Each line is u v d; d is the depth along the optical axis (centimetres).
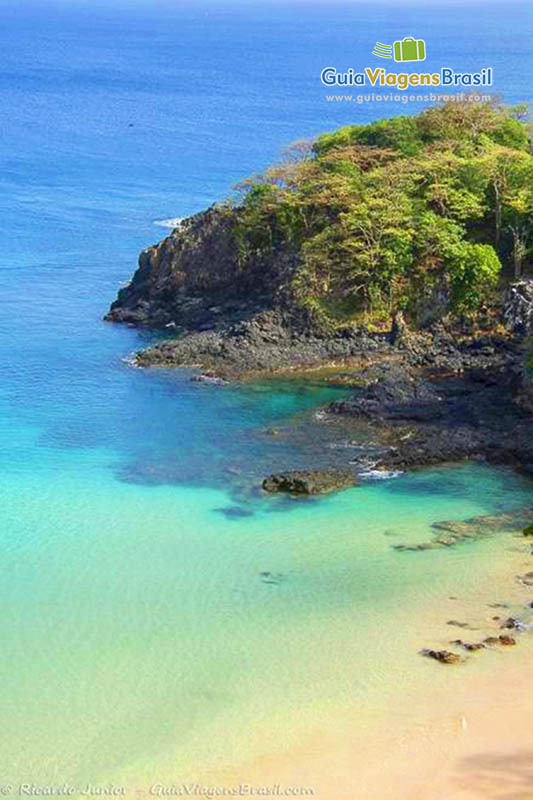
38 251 18962
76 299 16125
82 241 19738
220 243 14725
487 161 13875
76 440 10875
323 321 13400
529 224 13562
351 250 13450
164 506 9400
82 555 8512
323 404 11862
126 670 6975
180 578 8162
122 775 5984
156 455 10519
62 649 7206
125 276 17512
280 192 14238
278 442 10831
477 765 6016
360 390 12225
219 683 6819
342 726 6369
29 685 6800
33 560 8419
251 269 14475
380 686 6756
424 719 6419
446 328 13275
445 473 10094
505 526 9038
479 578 8144
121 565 8362
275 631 7425
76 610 7700
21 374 12781
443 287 13350
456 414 11288
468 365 12525
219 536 8850
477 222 14175
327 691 6719
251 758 6112
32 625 7494
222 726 6394
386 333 13275
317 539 8825
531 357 11212
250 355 12975
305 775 5956
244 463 10331
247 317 13812
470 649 7119
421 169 13988
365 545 8700
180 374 12775
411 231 13425
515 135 15288
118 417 11500
